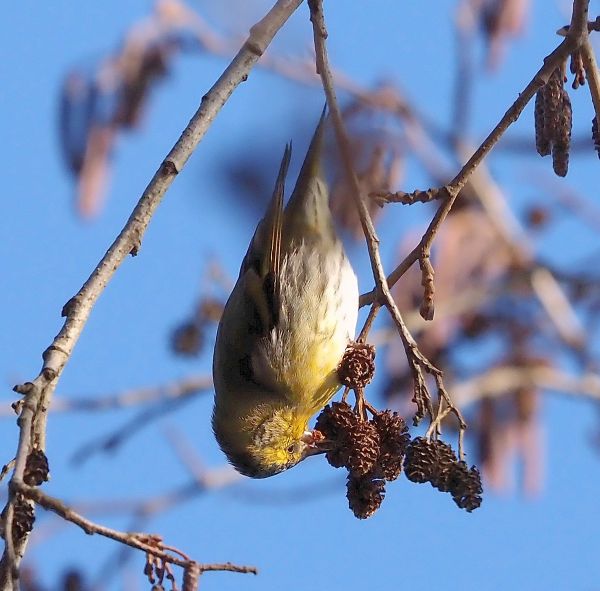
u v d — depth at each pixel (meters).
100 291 6.36
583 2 6.97
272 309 9.92
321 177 9.63
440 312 12.75
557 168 7.41
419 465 6.61
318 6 7.06
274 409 10.21
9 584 5.29
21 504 5.63
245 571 5.89
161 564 5.99
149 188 6.68
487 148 7.00
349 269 9.96
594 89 7.20
